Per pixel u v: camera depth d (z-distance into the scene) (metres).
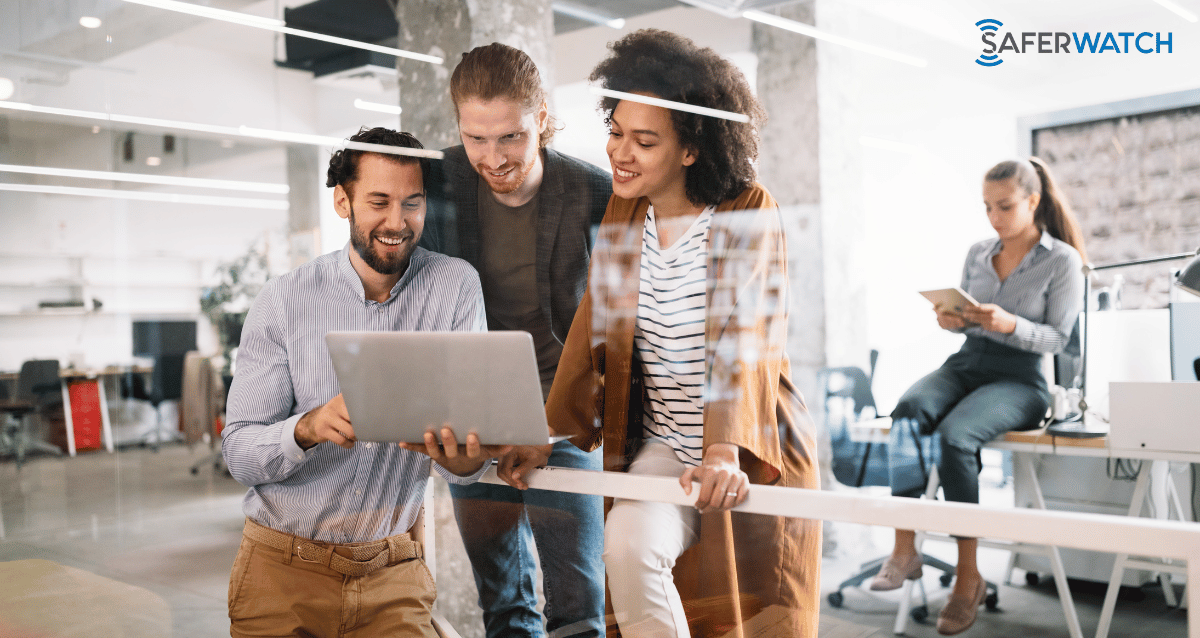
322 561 1.42
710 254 1.34
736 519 1.27
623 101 1.41
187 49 1.92
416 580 1.48
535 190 1.47
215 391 2.04
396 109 1.69
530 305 1.48
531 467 1.42
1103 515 1.03
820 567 1.22
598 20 1.44
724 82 1.36
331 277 1.52
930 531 1.13
